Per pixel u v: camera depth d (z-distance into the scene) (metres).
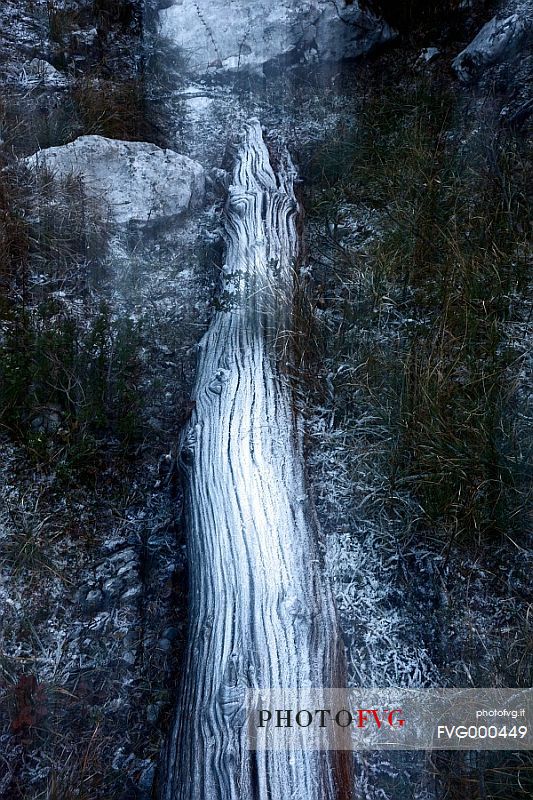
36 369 4.03
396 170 5.52
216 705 2.72
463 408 3.91
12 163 5.39
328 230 5.19
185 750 2.74
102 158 5.37
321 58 6.79
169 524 3.69
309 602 3.02
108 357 4.24
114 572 3.48
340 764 2.69
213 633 2.96
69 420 3.95
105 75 6.59
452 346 4.29
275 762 2.56
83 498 3.73
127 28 7.23
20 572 3.40
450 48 6.78
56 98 6.07
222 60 6.80
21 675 3.10
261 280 4.34
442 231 5.00
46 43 6.69
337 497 3.66
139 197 5.22
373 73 6.77
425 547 3.51
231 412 3.71
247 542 3.15
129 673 3.18
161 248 5.17
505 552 3.49
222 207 5.44
